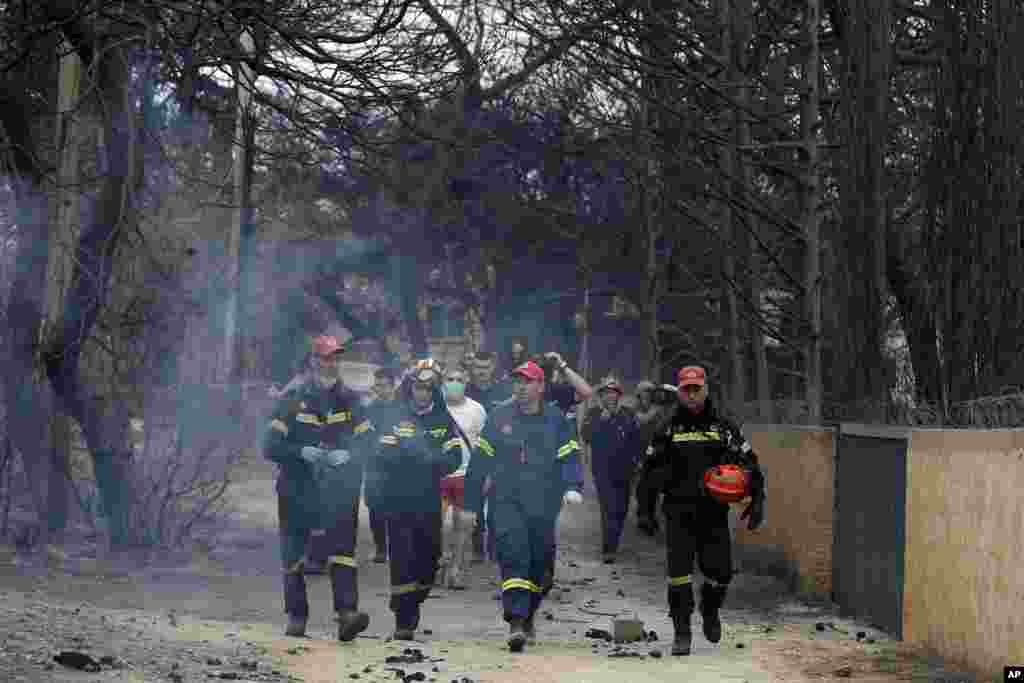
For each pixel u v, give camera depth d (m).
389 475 10.78
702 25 17.70
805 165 16.73
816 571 14.01
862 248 14.41
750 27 17.73
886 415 12.91
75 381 14.57
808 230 16.75
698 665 9.93
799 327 17.48
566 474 10.74
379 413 10.90
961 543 9.94
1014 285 11.44
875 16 14.56
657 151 17.73
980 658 9.47
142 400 15.27
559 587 14.97
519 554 10.59
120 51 14.32
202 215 18.34
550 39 16.70
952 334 11.88
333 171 30.08
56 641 8.41
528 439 10.77
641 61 16.44
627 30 16.30
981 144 11.76
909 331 14.12
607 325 41.66
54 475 14.92
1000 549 9.16
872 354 14.21
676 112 16.58
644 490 10.79
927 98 15.02
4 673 7.27
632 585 15.59
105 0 13.41
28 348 14.99
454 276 38.19
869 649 10.89
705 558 10.70
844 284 14.59
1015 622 8.84
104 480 14.90
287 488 10.34
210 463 16.94
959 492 10.01
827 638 11.62
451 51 16.34
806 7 16.67
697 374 10.70
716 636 10.86
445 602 13.64
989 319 11.54
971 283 11.71
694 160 17.11
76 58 15.15
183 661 8.45
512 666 9.52
